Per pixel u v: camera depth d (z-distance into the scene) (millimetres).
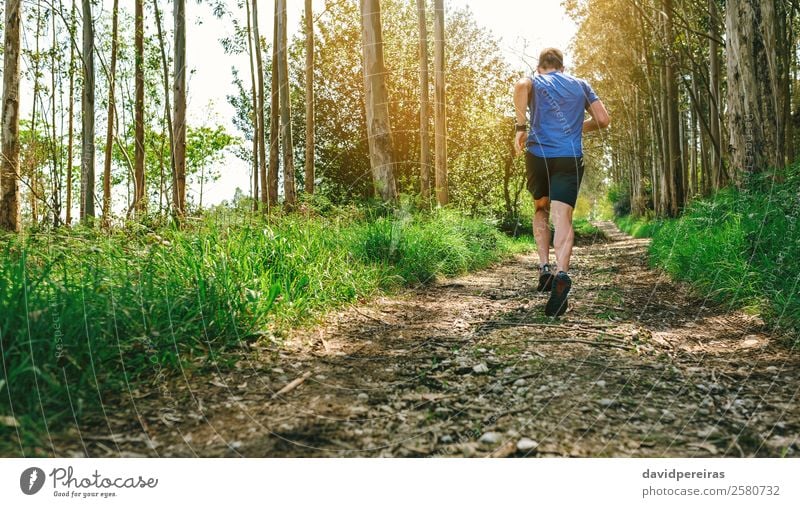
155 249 3568
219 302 2988
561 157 3568
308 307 3686
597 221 47500
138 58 15773
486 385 2291
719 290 4156
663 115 21531
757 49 8328
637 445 1698
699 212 7434
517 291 5465
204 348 2617
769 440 1725
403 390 2242
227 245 3877
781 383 2264
